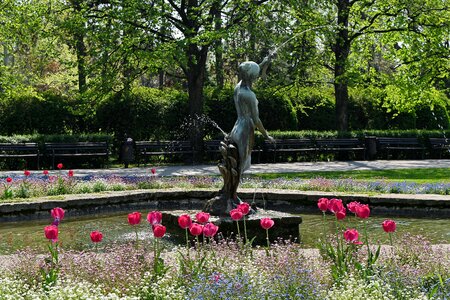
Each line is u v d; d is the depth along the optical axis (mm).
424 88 29156
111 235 10562
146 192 13961
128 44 23969
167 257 6945
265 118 30844
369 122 34531
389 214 12922
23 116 27078
